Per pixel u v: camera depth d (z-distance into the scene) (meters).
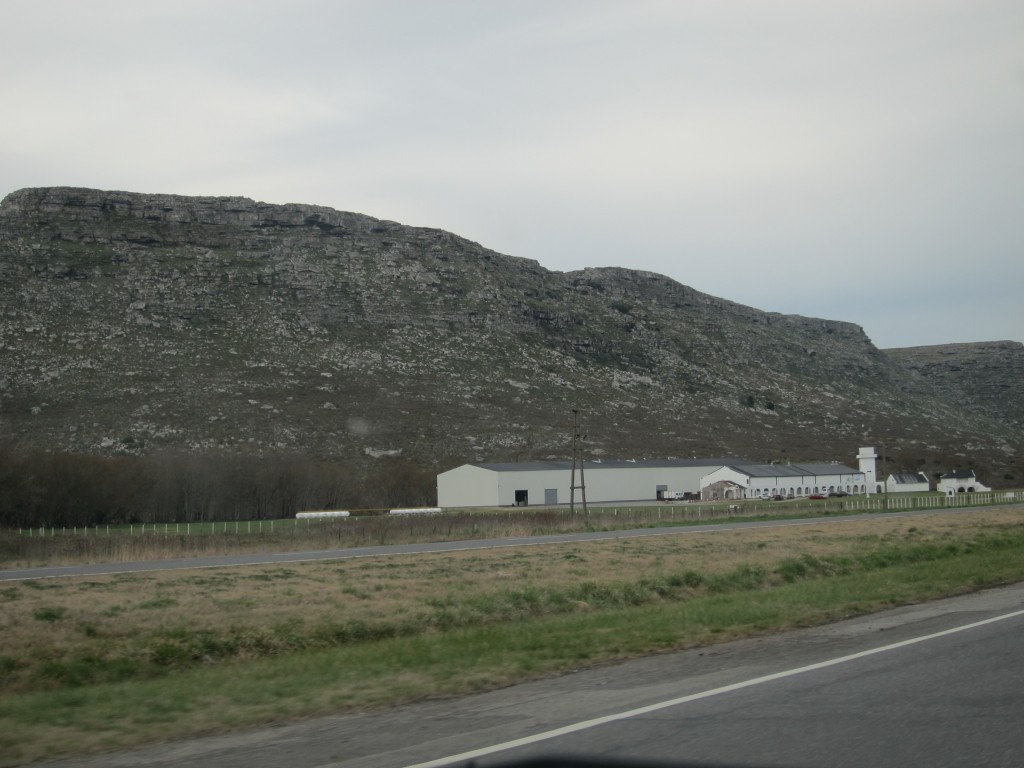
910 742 8.21
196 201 183.50
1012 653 12.48
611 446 141.25
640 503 100.50
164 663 15.59
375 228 199.12
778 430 175.12
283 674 13.30
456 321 177.75
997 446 186.50
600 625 17.11
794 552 31.34
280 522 81.81
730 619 16.83
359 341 160.75
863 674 11.29
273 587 24.47
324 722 9.85
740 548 33.72
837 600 19.09
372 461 119.94
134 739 9.34
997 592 20.05
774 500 96.00
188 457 95.31
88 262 159.00
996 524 43.50
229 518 92.19
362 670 13.09
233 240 180.25
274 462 100.81
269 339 152.88
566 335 194.75
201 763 8.27
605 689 11.00
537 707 10.09
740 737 8.47
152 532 62.41
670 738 8.48
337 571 28.77
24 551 38.75
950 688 10.38
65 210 169.38
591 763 7.79
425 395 146.88
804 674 11.38
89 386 126.00
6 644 16.19
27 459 79.75
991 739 8.28
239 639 16.78
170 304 153.62
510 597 21.23
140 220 175.38
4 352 129.38
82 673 14.81
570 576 25.66
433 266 194.75
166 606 20.52
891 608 18.23
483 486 99.75
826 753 7.92
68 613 19.27
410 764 7.92
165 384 130.50
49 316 141.75
